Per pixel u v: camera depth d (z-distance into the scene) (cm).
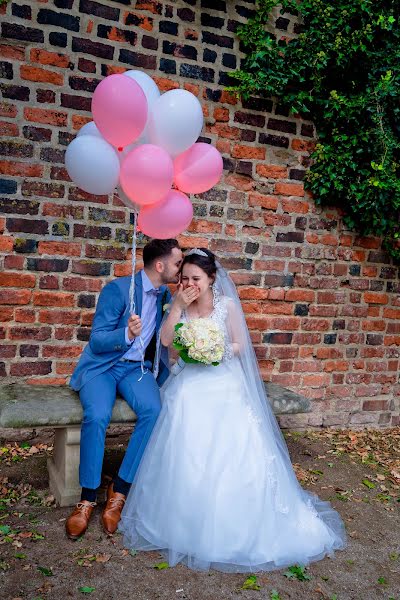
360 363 438
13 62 317
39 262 334
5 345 332
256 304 397
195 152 268
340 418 438
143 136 260
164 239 289
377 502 320
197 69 361
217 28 364
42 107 325
